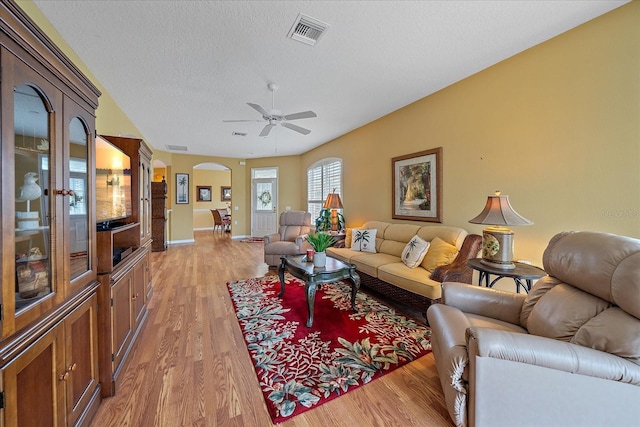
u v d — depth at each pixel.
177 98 3.36
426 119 3.46
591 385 1.08
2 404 0.81
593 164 2.04
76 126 1.33
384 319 2.62
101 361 1.54
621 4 1.86
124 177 2.31
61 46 2.11
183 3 1.76
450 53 2.43
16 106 0.94
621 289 1.10
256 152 7.21
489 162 2.76
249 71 2.70
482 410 1.16
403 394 1.60
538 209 2.38
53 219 1.09
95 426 1.35
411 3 1.79
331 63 2.56
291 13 1.87
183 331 2.36
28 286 0.99
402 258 3.17
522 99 2.46
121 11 1.83
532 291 1.68
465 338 1.29
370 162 4.58
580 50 2.08
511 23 2.03
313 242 2.90
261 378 1.73
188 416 1.42
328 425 1.38
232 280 3.93
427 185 3.48
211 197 10.88
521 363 1.12
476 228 2.92
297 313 2.76
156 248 6.14
